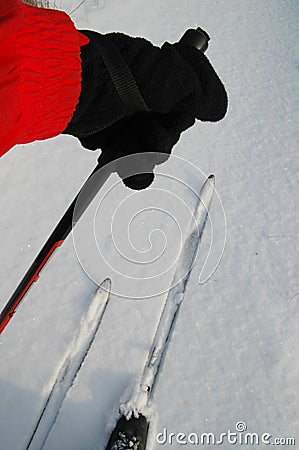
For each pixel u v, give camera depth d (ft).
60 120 3.64
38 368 5.61
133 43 3.74
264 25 11.15
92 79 3.66
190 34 3.93
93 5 10.23
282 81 9.38
